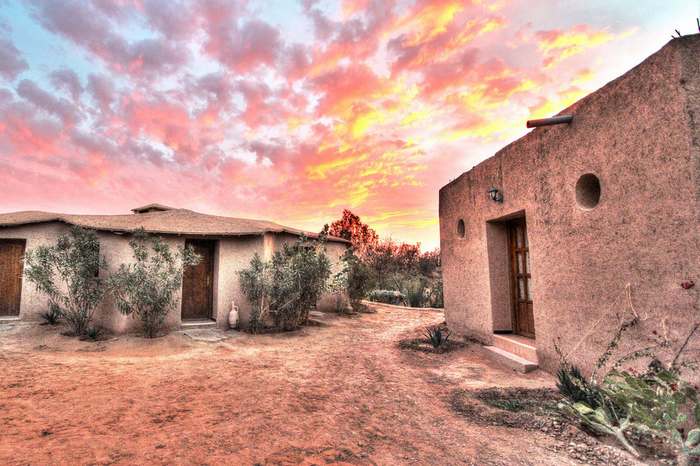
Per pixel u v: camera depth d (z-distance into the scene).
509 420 4.40
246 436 3.95
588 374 5.11
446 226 10.22
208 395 5.33
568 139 5.55
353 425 4.33
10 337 9.17
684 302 3.81
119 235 9.95
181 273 9.70
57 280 10.79
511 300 7.89
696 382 3.63
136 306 9.24
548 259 6.00
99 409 4.65
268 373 6.64
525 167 6.61
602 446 3.62
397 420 4.49
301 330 10.99
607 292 4.81
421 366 7.21
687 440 3.19
